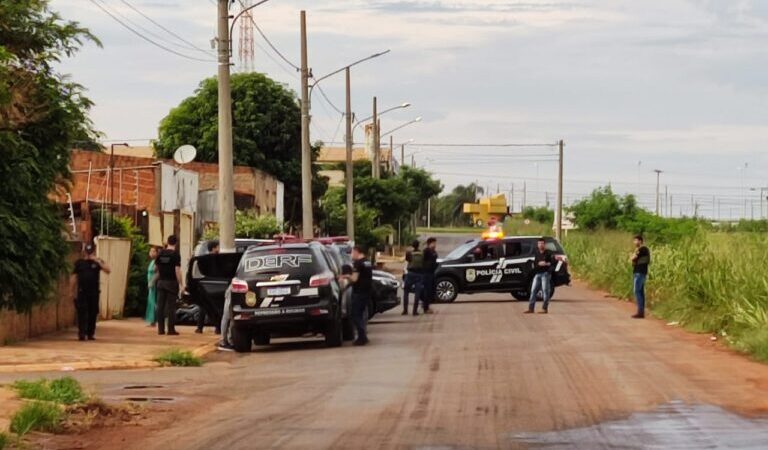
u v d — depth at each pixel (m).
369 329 31.86
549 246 44.88
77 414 15.59
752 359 23.02
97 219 36.25
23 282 21.03
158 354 24.19
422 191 119.81
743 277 29.61
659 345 26.14
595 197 95.62
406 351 25.28
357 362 23.19
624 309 39.22
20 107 20.56
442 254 87.12
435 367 21.84
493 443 13.32
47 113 20.97
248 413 16.14
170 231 41.03
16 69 20.70
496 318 35.44
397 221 95.81
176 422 15.36
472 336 28.92
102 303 33.25
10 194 20.73
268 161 72.06
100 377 20.86
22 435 13.71
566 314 36.94
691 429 14.24
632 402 16.75
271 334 26.94
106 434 14.34
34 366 22.11
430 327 32.22
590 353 24.22
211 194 53.97
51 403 15.55
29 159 20.67
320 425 14.84
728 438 13.55
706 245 34.12
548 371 20.89
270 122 72.12
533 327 31.59
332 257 29.14
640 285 35.09
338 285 27.20
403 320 35.22
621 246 55.66
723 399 17.08
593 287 54.12
